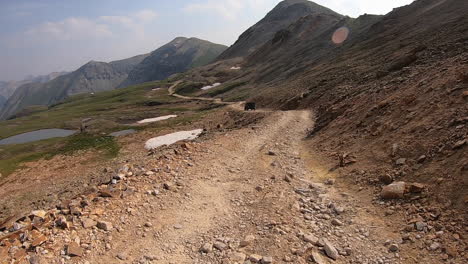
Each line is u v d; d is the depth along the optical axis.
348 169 15.27
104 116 103.31
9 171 48.38
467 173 10.22
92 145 59.56
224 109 76.75
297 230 10.74
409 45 52.16
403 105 17.84
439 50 31.88
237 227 11.16
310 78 68.94
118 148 55.47
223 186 14.76
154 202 12.66
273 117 36.94
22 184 42.06
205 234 10.76
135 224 11.10
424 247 8.93
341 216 11.52
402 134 15.05
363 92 28.28
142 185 13.93
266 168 17.42
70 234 9.98
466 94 13.93
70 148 58.97
